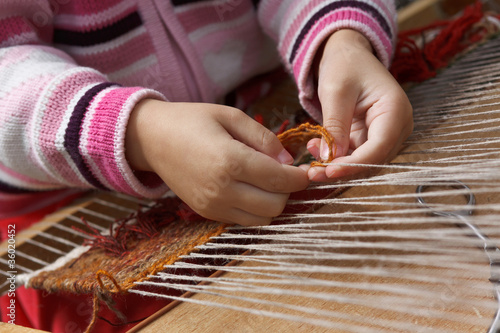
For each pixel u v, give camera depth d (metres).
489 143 0.55
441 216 0.49
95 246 0.63
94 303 0.50
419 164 0.55
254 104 0.96
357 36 0.68
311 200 0.53
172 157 0.54
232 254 0.52
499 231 0.45
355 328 0.37
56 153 0.64
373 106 0.55
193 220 0.59
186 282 0.53
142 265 0.52
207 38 0.93
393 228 0.49
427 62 0.83
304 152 0.68
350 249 0.48
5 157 0.71
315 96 0.72
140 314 0.57
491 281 0.40
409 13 1.12
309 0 0.78
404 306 0.40
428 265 0.43
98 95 0.62
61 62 0.74
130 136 0.59
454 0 1.14
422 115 0.66
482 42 0.87
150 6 0.87
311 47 0.70
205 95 0.93
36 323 0.68
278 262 0.45
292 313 0.42
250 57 1.01
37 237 0.74
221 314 0.44
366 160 0.50
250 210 0.51
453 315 0.38
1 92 0.69
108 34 0.84
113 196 0.82
